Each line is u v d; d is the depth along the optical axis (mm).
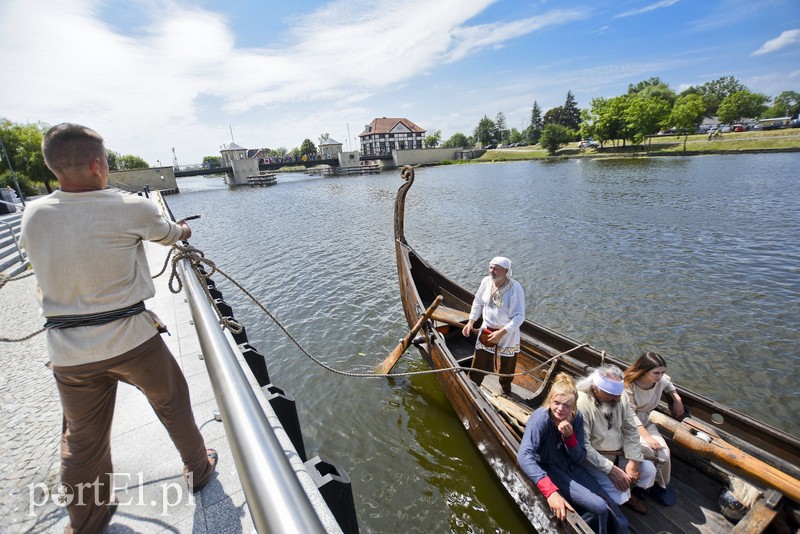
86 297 1720
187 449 2326
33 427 3311
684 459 4039
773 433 3602
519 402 5305
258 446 1175
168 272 8016
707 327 8461
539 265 12906
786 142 46062
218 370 1579
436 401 6508
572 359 5152
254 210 32406
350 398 6723
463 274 12609
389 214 25000
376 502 4836
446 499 4809
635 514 3627
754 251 12773
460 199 28922
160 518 2236
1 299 7250
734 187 24672
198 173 70875
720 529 3457
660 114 58688
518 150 89500
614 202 22906
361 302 10664
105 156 1874
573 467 3559
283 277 13336
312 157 98625
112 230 1734
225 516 2248
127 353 1841
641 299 9945
